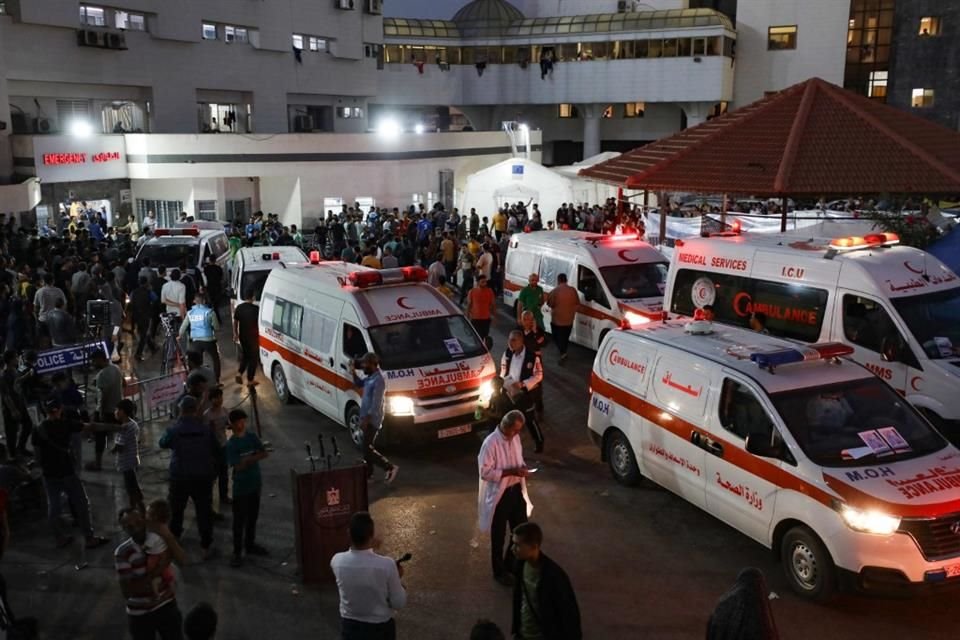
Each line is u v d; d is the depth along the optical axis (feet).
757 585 15.25
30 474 32.81
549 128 186.60
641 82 162.61
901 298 33.22
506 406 34.76
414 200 125.49
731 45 160.76
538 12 183.52
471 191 100.48
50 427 27.91
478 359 38.01
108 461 36.96
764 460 25.41
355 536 18.80
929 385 31.30
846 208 79.97
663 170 52.75
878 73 159.84
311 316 41.32
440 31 172.35
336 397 38.63
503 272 73.15
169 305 51.65
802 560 24.30
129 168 103.55
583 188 99.45
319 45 140.56
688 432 28.71
